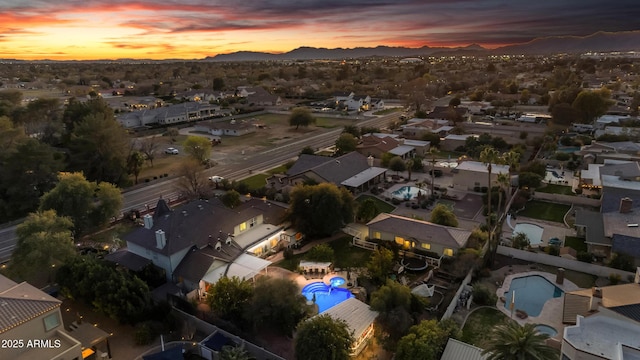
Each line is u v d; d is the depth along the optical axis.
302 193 65.56
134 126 154.00
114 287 44.75
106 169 90.25
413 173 98.69
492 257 56.62
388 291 42.94
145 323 43.62
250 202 72.38
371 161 96.31
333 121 166.25
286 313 42.25
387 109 192.50
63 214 61.78
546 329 43.72
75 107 118.88
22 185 76.25
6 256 61.12
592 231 60.28
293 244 62.81
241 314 43.69
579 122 134.88
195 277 49.47
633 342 33.69
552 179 90.38
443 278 53.50
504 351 31.17
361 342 40.69
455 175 87.19
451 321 41.34
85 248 61.91
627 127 119.81
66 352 35.75
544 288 51.66
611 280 51.22
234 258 53.84
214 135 143.25
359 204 72.44
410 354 35.69
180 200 81.19
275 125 160.00
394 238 61.59
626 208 63.06
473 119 157.38
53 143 114.81
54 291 50.81
